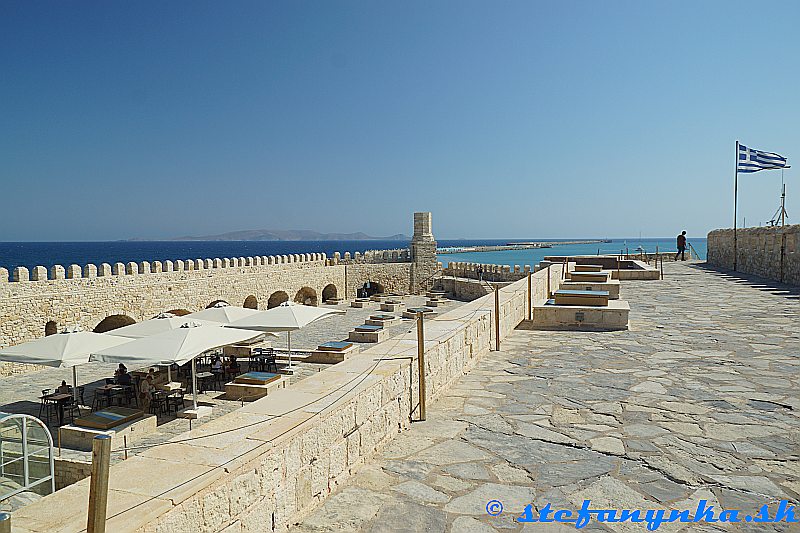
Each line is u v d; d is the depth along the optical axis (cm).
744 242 3247
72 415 1664
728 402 823
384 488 546
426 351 811
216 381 2039
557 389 909
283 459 454
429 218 6341
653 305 1933
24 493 945
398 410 706
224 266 4103
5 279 2559
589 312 1491
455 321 1076
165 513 330
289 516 464
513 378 985
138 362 1414
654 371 1018
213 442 437
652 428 716
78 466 1290
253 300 4441
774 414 766
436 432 710
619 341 1311
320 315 2133
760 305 1883
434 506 509
